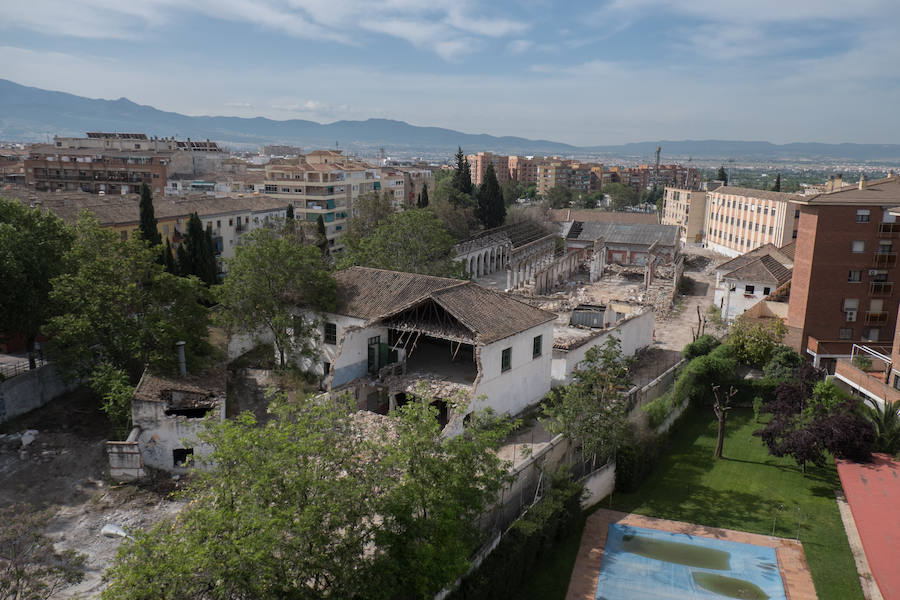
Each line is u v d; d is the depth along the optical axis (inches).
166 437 1464.1
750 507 1491.1
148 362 1696.6
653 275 3860.7
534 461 1398.9
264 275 1877.5
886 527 1209.4
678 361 2295.8
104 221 3070.9
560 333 2534.5
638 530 1387.8
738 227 4896.7
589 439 1473.9
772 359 2151.8
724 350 2154.3
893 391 1716.3
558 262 3799.2
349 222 3924.7
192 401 1565.0
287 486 808.3
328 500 810.2
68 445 1599.4
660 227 4584.2
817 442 1533.0
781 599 1170.0
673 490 1567.4
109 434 1658.5
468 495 961.5
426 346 2025.1
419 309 1774.1
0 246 1742.1
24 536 1014.4
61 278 1699.1
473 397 1560.0
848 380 1936.5
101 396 1775.3
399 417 1080.8
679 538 1358.3
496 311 1763.0
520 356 1756.9
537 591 1181.1
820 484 1595.7
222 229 3804.1
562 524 1312.7
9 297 1737.2
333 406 1006.4
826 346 2247.8
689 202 5816.9
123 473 1448.1
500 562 1118.4
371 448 941.8
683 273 4097.0
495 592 1095.6
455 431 1461.6
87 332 1662.2
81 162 5108.3
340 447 925.8
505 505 1286.9
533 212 5231.3
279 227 3403.1
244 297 1865.2
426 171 7362.2
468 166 5334.6
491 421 1177.4
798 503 1507.1
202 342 1852.9
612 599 1163.3
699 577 1228.5
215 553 745.0
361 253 2628.0
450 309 1672.0
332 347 1916.8
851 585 1215.6
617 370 1636.3
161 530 831.7
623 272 4092.0
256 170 6574.8
